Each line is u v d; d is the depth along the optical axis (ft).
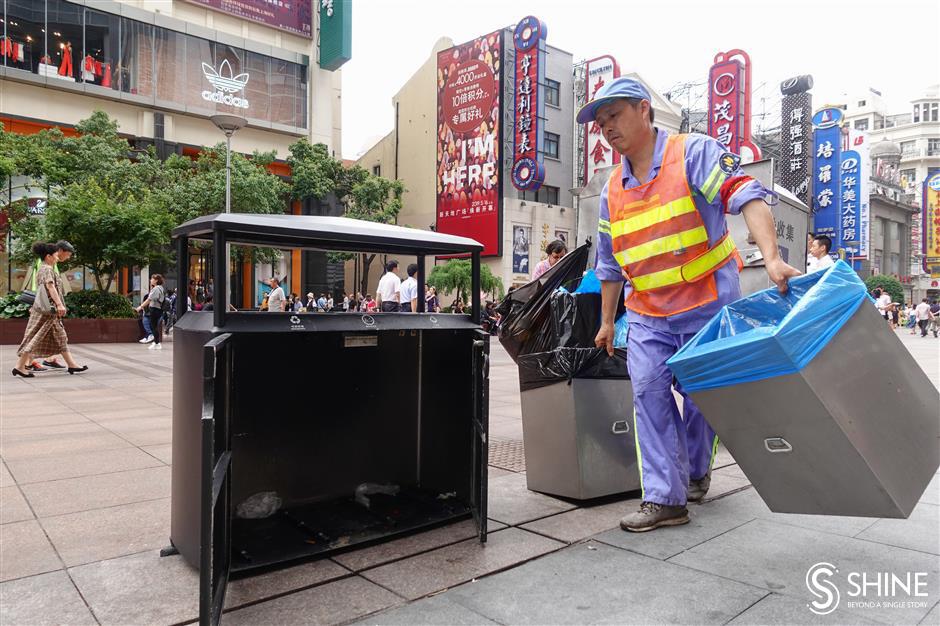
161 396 22.20
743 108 73.15
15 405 20.10
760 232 7.41
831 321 6.14
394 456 9.76
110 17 73.87
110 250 48.85
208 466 5.21
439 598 6.38
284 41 90.22
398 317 8.00
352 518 8.46
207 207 65.05
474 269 8.87
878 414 6.34
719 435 7.02
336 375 9.05
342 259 83.56
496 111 94.43
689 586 6.64
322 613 6.04
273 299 42.96
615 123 8.32
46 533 8.38
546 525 8.73
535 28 83.56
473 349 8.52
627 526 8.46
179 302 7.55
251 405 8.21
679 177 8.14
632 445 10.37
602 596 6.41
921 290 213.66
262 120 86.63
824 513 6.71
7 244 62.85
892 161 261.24
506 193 95.50
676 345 8.69
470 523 8.73
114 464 12.34
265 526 8.13
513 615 5.99
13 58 67.97
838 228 118.62
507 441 15.10
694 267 8.27
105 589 6.57
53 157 60.54
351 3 87.92
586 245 10.83
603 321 9.59
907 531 8.41
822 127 120.57
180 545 7.31
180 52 79.20
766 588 6.59
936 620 5.86
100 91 73.20
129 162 66.59
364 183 88.38
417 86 109.60
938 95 288.71
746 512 9.37
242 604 6.22
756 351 6.18
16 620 5.86
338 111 97.66
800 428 6.26
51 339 28.55
